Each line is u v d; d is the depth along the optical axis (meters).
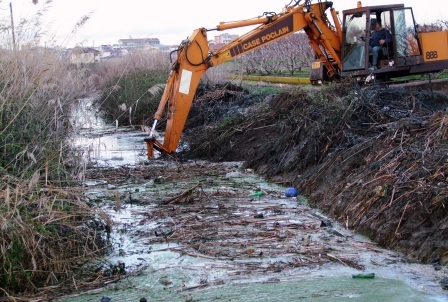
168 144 14.45
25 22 10.05
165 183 12.48
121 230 8.91
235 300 6.37
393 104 13.16
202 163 14.84
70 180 8.46
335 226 8.91
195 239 8.47
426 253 7.26
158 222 9.37
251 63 35.28
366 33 16.14
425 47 16.45
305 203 10.42
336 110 12.61
